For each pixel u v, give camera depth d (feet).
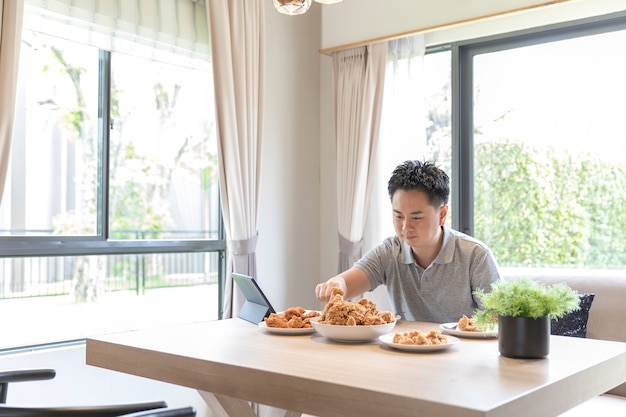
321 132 14.19
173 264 12.05
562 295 5.31
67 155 10.73
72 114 10.78
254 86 12.08
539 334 5.23
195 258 12.36
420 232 7.22
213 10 11.53
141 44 11.09
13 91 8.80
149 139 12.38
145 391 10.81
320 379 4.50
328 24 13.09
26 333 10.07
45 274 10.27
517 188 11.85
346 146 12.84
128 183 12.28
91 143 10.94
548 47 11.57
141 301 11.60
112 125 11.74
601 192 11.04
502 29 11.66
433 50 12.66
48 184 10.50
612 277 9.71
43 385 9.53
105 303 11.10
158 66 12.28
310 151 14.02
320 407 4.48
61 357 9.75
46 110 10.49
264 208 12.98
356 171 12.63
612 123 10.96
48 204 10.49
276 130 13.26
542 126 11.63
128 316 11.43
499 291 5.32
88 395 10.06
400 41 12.52
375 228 12.66
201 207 12.93
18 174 10.16
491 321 5.45
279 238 13.26
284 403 4.70
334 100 13.15
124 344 6.00
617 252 10.86
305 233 13.84
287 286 13.43
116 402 10.41
